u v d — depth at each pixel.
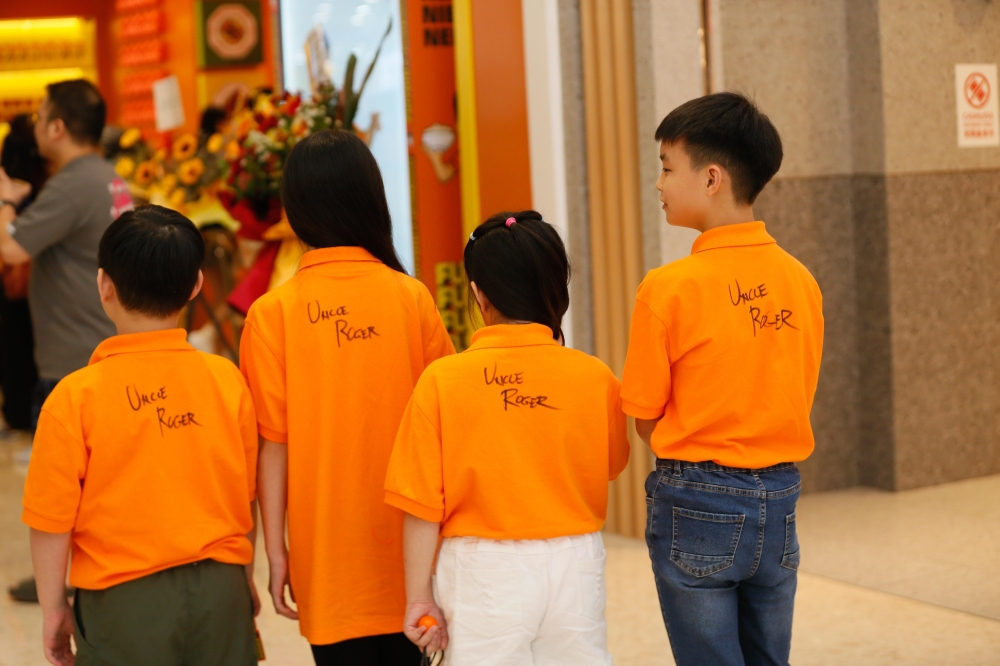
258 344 1.89
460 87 4.14
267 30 7.12
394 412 1.93
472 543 1.66
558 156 3.77
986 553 3.32
